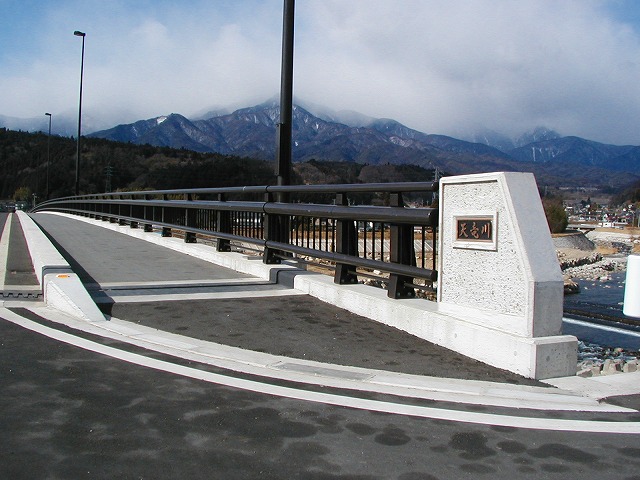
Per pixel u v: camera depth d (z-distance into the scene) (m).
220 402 4.25
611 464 3.36
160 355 5.41
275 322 6.72
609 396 4.52
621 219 190.75
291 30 10.24
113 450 3.40
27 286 9.05
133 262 11.72
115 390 4.45
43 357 5.26
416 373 5.02
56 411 3.99
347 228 7.82
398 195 6.66
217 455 3.37
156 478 3.06
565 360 4.98
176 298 7.91
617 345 8.60
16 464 3.18
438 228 6.16
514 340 5.01
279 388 4.61
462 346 5.54
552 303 5.05
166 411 4.04
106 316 6.88
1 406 4.05
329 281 8.07
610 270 68.06
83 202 35.12
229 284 9.05
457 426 3.90
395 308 6.48
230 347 5.73
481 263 5.44
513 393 4.55
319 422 3.92
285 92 10.25
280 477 3.11
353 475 3.16
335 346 5.79
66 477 3.04
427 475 3.18
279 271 9.16
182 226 14.06
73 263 11.42
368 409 4.19
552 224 103.81
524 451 3.52
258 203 10.02
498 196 5.24
